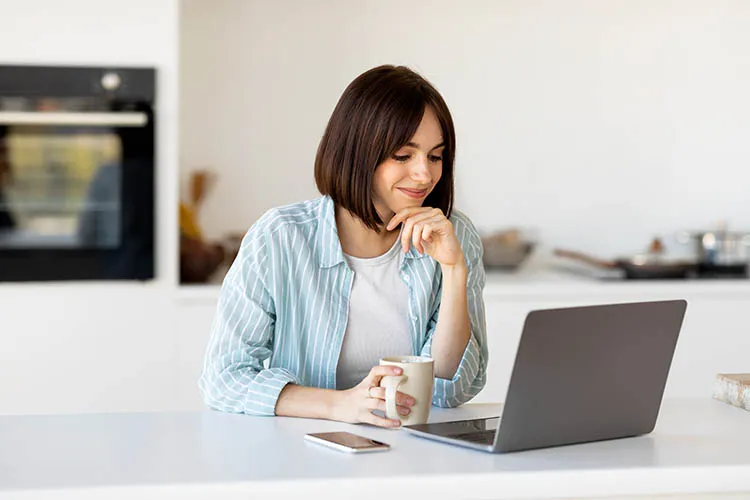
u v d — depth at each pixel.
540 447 1.41
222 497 1.21
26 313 3.21
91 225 3.22
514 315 3.42
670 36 4.01
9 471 1.26
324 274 1.79
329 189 1.77
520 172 3.97
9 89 3.15
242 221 3.80
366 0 3.83
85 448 1.39
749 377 1.83
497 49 3.92
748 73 4.04
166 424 1.56
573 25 3.96
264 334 1.77
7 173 3.17
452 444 1.43
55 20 3.18
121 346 3.25
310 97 3.81
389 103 1.68
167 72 3.24
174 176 3.25
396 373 1.55
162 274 3.26
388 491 1.24
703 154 4.05
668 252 4.03
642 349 1.48
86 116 3.19
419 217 1.71
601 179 4.01
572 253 3.79
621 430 1.50
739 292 3.53
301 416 1.62
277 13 3.79
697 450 1.42
